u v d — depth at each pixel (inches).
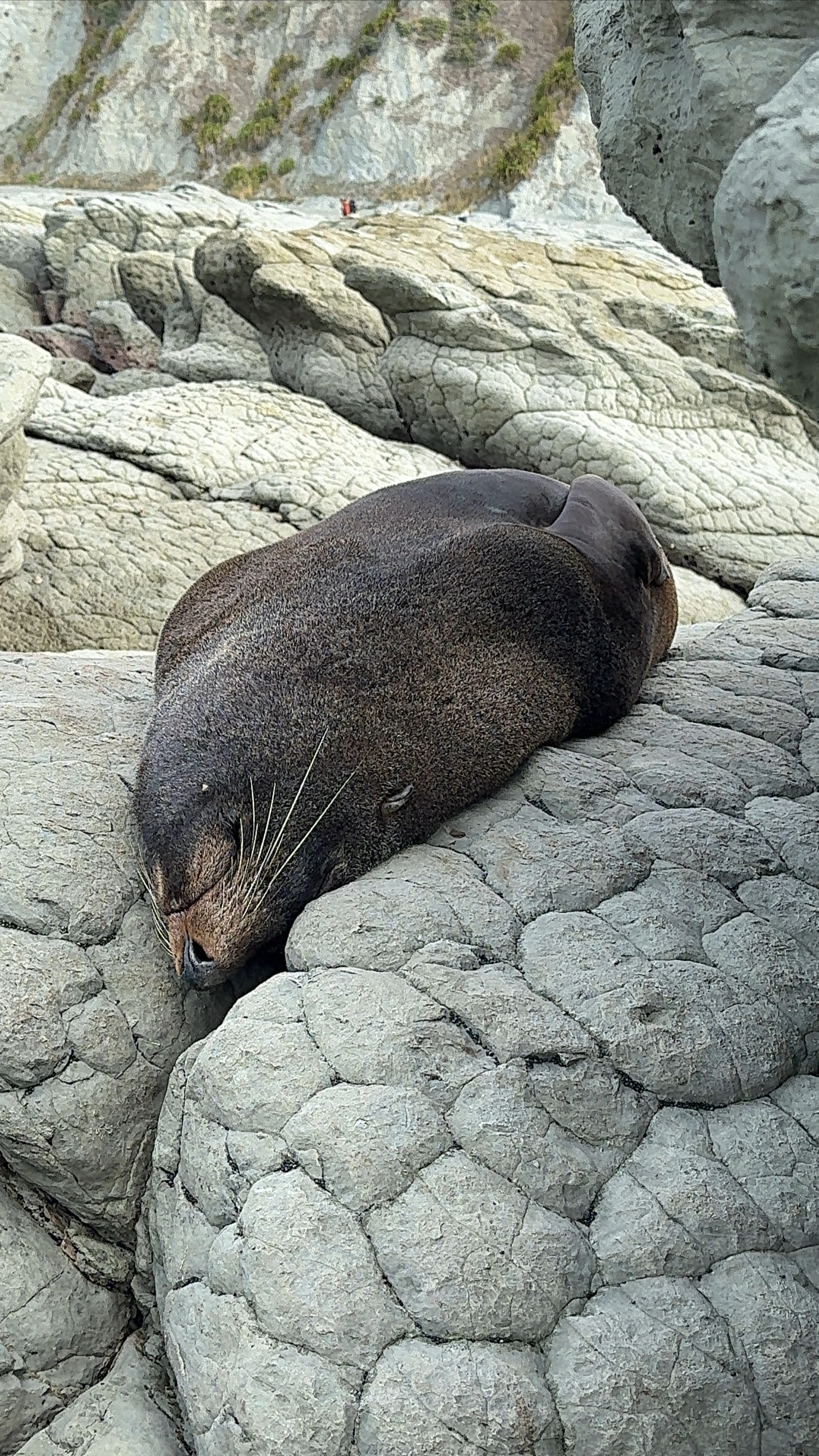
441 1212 73.6
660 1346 72.5
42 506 167.5
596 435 204.1
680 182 84.4
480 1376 71.4
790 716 101.6
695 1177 75.7
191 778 86.7
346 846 88.0
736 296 76.3
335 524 104.1
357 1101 75.8
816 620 116.0
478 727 91.7
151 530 170.1
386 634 91.6
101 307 292.8
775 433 217.2
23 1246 80.1
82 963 83.1
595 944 82.0
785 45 76.6
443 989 79.0
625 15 84.7
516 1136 75.3
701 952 82.9
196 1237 76.9
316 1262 73.0
